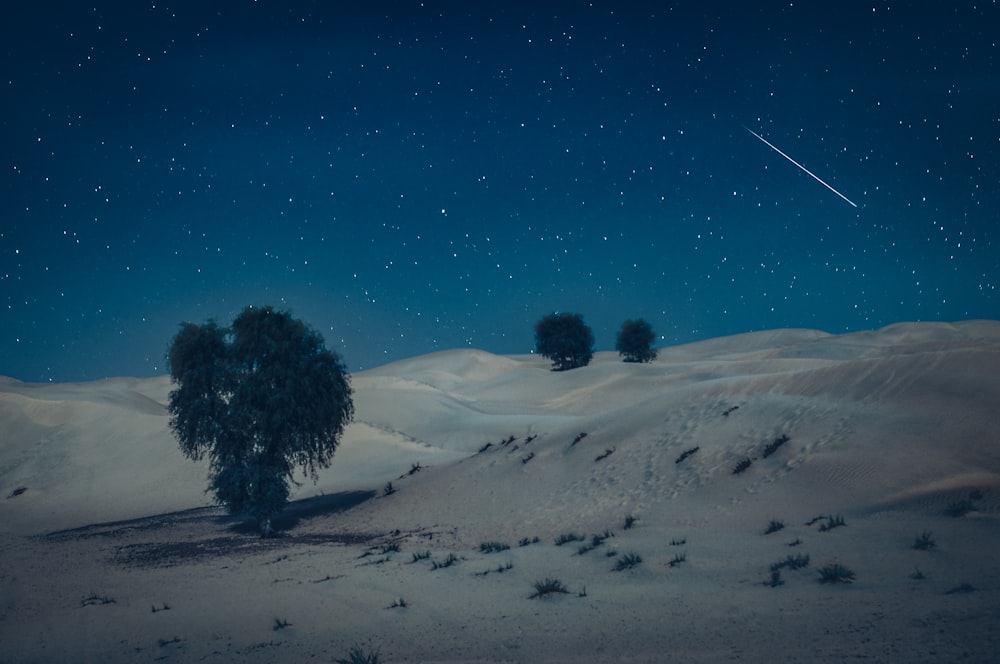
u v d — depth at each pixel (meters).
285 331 30.20
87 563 23.91
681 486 21.95
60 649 13.62
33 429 48.06
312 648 11.79
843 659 7.86
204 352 30.05
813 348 111.31
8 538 31.47
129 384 99.69
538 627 11.45
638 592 12.77
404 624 12.70
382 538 24.36
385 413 61.50
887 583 10.99
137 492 39.78
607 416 31.30
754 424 24.22
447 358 129.62
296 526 29.52
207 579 19.33
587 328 102.88
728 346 160.25
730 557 14.34
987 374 22.12
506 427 54.38
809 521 16.52
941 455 18.47
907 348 94.06
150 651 12.84
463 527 24.08
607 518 21.12
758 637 9.34
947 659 7.29
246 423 29.45
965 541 12.66
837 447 20.47
